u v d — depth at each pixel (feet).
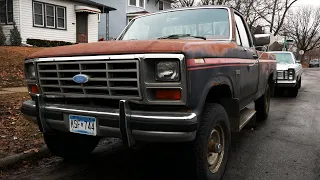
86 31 73.05
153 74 8.54
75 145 13.32
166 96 8.55
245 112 16.35
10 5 58.59
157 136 8.57
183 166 9.73
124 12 95.45
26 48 50.57
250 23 111.96
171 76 8.37
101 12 78.48
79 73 9.67
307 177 11.89
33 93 11.23
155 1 108.06
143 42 8.92
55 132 11.26
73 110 9.86
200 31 13.69
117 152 14.94
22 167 12.91
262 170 12.61
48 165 13.25
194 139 9.32
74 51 9.68
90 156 14.40
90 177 11.95
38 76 10.63
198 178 9.78
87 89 9.68
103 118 9.29
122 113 8.77
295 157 14.20
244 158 14.05
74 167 13.05
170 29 14.12
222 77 10.69
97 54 9.15
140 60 8.45
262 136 17.87
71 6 67.72
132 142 9.04
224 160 11.52
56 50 10.28
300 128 19.80
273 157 14.19
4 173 12.24
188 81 8.42
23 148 14.08
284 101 32.07
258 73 16.78
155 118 8.47
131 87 8.75
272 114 24.63
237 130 12.45
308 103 30.60
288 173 12.29
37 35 60.85
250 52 15.08
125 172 12.44
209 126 9.89
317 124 20.98
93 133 9.63
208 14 14.16
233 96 12.09
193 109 8.76
